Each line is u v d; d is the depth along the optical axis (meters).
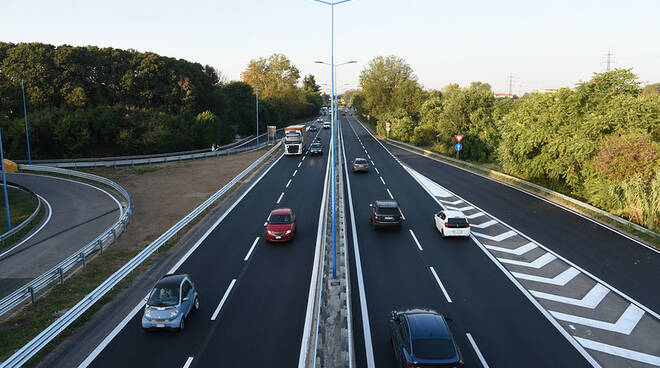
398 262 19.97
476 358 12.25
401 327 11.98
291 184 39.12
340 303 14.65
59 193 38.69
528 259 20.30
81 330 14.10
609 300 15.99
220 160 57.38
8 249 24.27
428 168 48.44
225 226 26.23
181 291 14.36
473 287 17.17
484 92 60.94
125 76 70.50
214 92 90.88
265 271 19.02
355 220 27.38
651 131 27.39
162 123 68.81
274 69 125.62
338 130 104.81
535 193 34.91
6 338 13.54
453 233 23.05
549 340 13.23
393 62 95.88
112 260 20.70
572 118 31.75
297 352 12.62
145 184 41.03
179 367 11.92
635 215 25.22
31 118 59.03
